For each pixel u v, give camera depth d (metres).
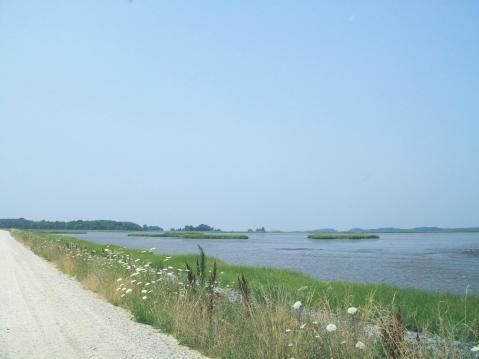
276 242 100.00
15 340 8.31
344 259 43.00
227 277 19.42
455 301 14.09
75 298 13.42
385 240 120.62
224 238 133.12
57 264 23.89
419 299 14.39
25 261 26.95
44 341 8.23
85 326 9.55
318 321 7.07
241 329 7.80
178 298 9.99
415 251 59.34
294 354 6.41
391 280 25.16
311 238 139.12
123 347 7.83
